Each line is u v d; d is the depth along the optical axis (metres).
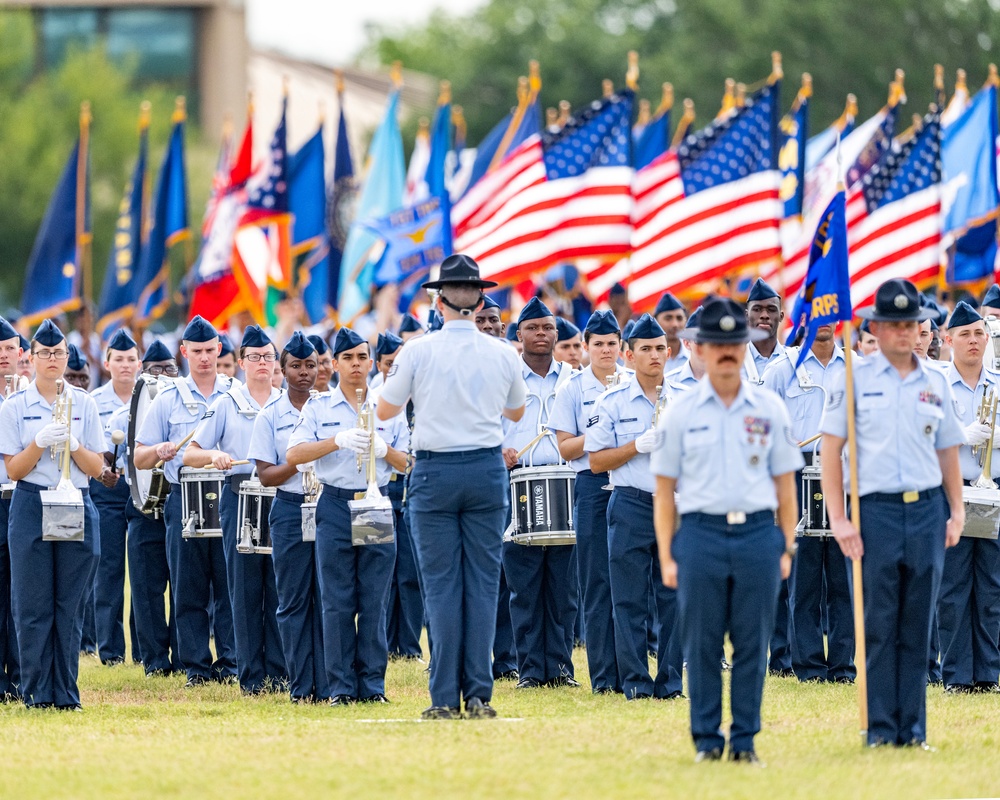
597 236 56.41
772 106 54.75
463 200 57.66
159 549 39.12
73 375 45.22
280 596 33.44
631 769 24.19
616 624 33.31
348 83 188.75
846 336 26.91
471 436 29.38
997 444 35.09
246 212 62.81
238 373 52.12
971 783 23.39
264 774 24.05
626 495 33.00
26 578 31.92
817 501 34.62
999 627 34.50
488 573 29.72
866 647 26.48
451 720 28.98
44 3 192.12
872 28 123.50
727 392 24.81
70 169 63.56
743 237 54.59
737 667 24.86
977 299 58.94
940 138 52.84
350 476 32.34
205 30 191.25
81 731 28.83
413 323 46.78
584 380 35.09
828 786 22.97
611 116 56.94
